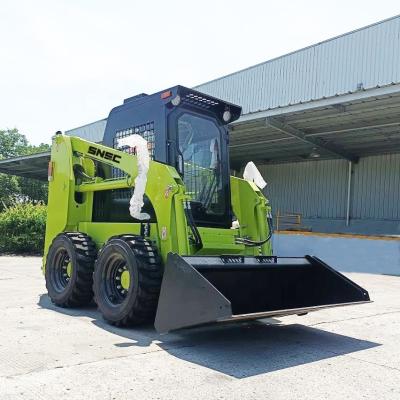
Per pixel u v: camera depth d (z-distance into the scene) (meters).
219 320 3.80
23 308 5.86
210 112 6.12
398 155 18.84
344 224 20.06
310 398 3.10
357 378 3.56
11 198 35.50
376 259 13.26
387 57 17.41
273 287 5.23
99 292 5.18
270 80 21.27
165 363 3.74
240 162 23.22
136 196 5.17
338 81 18.78
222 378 3.43
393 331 5.31
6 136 50.53
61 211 6.57
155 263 4.83
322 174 21.33
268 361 3.92
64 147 6.68
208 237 5.40
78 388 3.10
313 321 5.74
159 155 5.57
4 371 3.39
